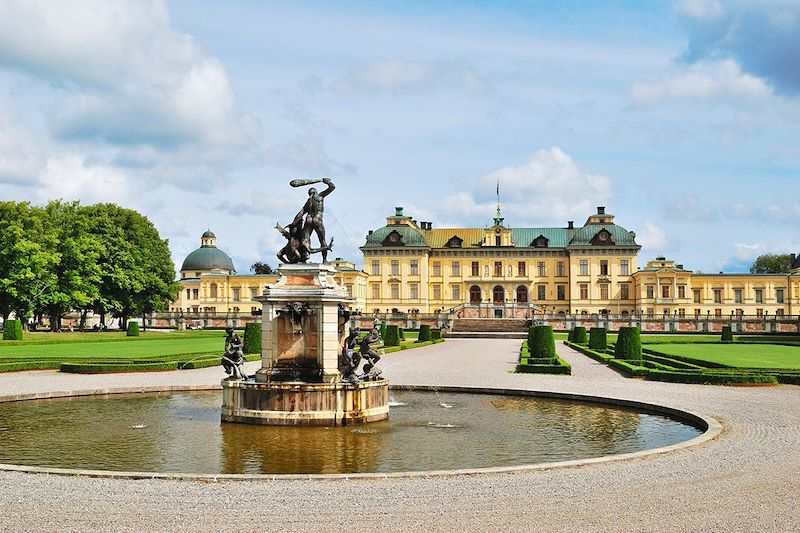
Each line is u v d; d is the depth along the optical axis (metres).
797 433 21.64
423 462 19.30
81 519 12.95
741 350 62.72
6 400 30.61
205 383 36.12
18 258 79.69
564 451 20.83
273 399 24.44
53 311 87.88
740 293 135.62
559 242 140.62
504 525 12.66
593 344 63.44
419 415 27.45
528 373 42.66
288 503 13.97
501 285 137.62
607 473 16.39
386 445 21.50
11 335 67.88
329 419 24.41
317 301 25.06
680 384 36.22
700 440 20.19
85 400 31.47
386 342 70.00
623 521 12.87
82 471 16.33
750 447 19.39
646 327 115.75
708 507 13.67
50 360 44.00
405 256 137.88
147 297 101.69
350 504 13.91
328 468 18.55
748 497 14.34
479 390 34.75
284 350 25.53
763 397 30.72
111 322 121.88
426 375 41.19
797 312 134.00
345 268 131.25
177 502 14.03
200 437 22.50
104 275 94.38
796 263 163.50
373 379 25.80
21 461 19.33
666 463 17.41
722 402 29.11
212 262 162.25
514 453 20.50
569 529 12.45
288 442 21.75
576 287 135.12
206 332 101.44
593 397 31.23
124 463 19.08
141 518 13.02
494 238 139.50
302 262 26.14
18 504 13.88
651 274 130.25
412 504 13.91
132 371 41.72
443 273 139.12
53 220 90.19
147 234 104.12
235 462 19.17
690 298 130.75
